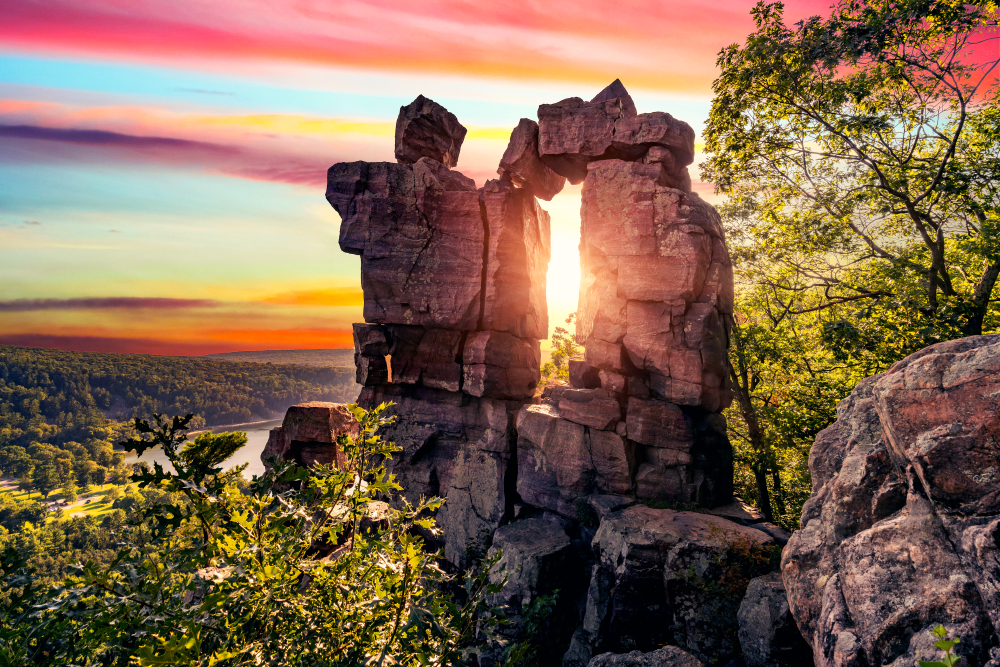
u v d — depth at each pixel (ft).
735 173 76.79
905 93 64.49
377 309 78.33
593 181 67.36
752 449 71.77
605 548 53.06
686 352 60.75
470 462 74.08
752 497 77.61
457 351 77.20
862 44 58.44
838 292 75.46
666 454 61.72
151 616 15.92
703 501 60.13
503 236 75.00
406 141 81.41
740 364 72.13
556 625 54.54
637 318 63.36
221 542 18.28
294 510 20.34
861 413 31.71
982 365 22.26
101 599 16.74
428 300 76.79
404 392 80.28
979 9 56.13
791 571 29.45
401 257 77.51
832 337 59.16
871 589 22.62
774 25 65.87
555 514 66.23
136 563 18.33
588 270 67.82
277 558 18.33
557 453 66.59
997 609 17.90
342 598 20.76
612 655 42.83
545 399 75.46
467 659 20.81
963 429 21.65
